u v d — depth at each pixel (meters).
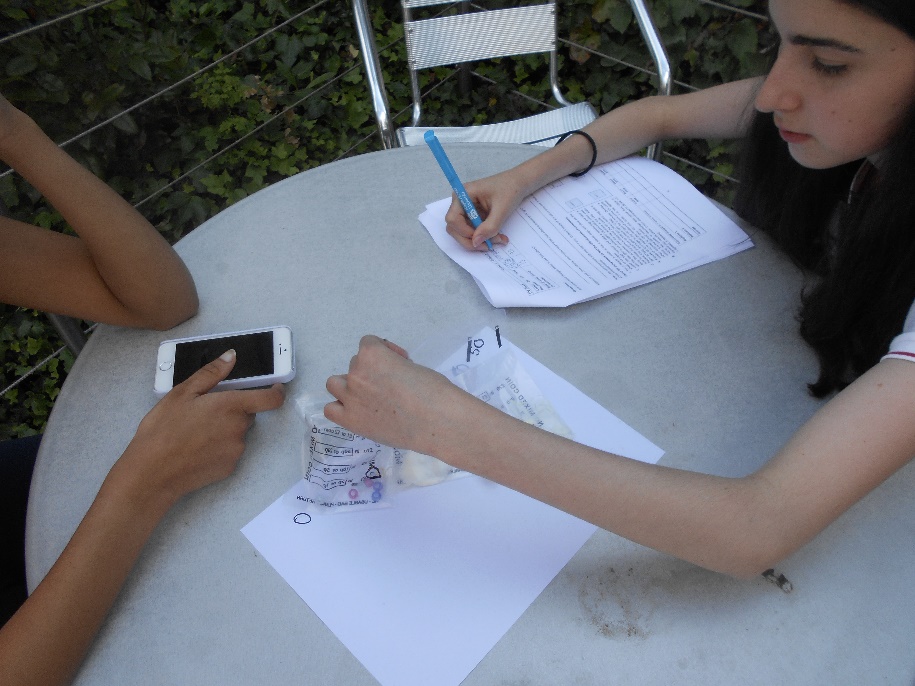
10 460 0.98
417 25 1.50
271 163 2.21
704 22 1.99
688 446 0.72
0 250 0.83
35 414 1.73
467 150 1.09
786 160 0.85
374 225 0.97
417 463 0.71
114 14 1.96
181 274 0.86
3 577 0.89
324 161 2.27
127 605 0.64
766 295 0.86
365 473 0.71
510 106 2.36
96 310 0.85
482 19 1.52
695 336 0.82
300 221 0.99
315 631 0.62
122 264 0.81
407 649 0.60
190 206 2.07
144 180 2.05
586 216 0.97
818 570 0.63
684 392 0.77
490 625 0.61
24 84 1.75
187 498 0.70
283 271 0.92
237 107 2.20
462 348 0.82
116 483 0.66
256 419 0.76
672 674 0.58
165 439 0.69
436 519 0.68
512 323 0.85
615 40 2.19
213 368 0.76
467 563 0.65
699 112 1.03
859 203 0.74
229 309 0.88
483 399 0.77
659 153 1.40
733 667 0.58
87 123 1.87
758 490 0.60
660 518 0.60
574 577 0.64
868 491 0.60
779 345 0.80
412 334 0.84
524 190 0.97
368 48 1.39
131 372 0.82
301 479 0.71
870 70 0.61
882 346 0.73
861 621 0.60
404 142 1.50
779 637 0.59
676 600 0.62
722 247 0.92
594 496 0.61
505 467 0.63
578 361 0.80
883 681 0.57
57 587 0.61
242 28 2.30
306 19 2.35
